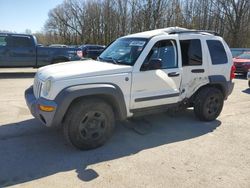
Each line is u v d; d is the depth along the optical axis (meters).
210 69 5.76
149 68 4.75
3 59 12.12
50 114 4.02
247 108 7.42
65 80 4.05
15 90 8.93
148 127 5.52
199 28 40.28
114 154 4.27
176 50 5.22
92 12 63.12
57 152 4.27
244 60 15.15
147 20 40.78
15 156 4.11
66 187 3.34
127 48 5.11
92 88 4.15
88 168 3.81
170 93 5.16
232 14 37.78
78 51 13.45
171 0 40.38
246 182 3.57
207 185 3.46
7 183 3.40
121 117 4.65
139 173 3.70
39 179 3.50
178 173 3.73
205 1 39.97
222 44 6.04
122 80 4.50
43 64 12.87
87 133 4.32
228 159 4.20
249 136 5.20
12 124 5.46
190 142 4.83
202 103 5.78
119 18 53.12
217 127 5.68
